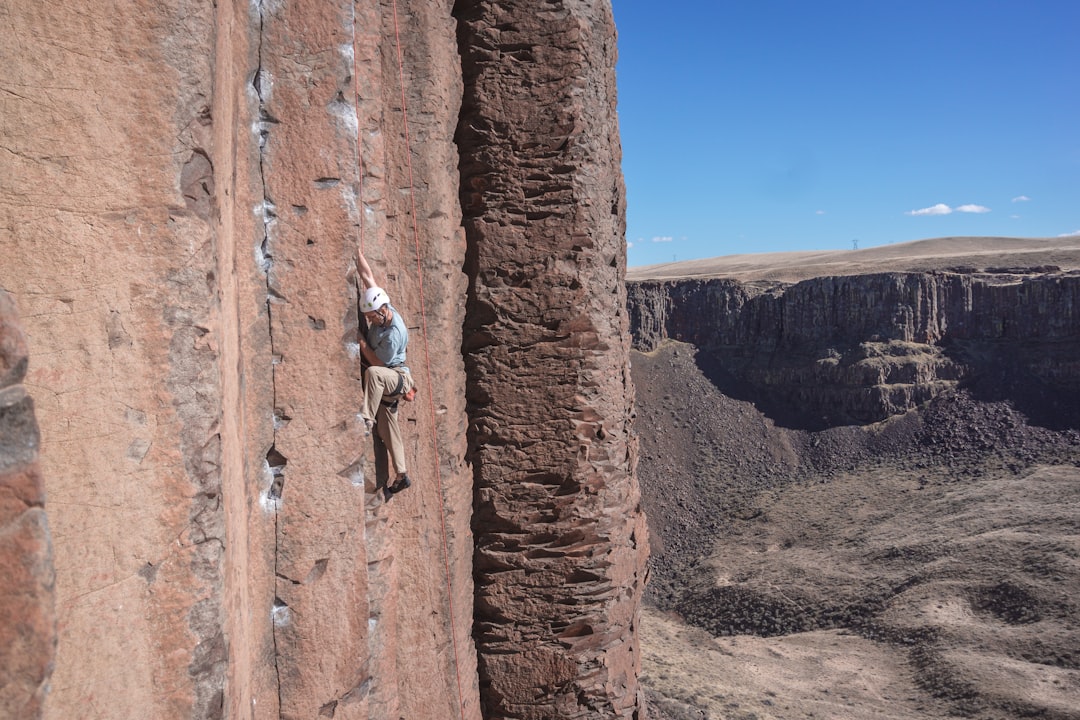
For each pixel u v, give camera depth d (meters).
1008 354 113.06
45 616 3.55
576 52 11.05
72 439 4.47
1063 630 57.81
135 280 4.77
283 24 7.25
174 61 4.95
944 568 70.44
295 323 7.25
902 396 113.75
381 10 9.58
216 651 5.05
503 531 11.21
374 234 8.40
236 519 5.94
